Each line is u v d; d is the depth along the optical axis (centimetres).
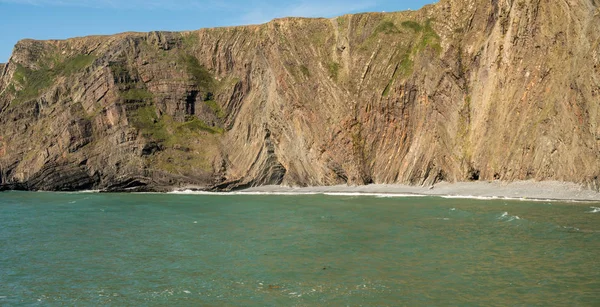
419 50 7256
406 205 5075
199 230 3991
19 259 3131
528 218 3838
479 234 3350
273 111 8094
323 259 2877
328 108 7588
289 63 8106
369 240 3322
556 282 2280
